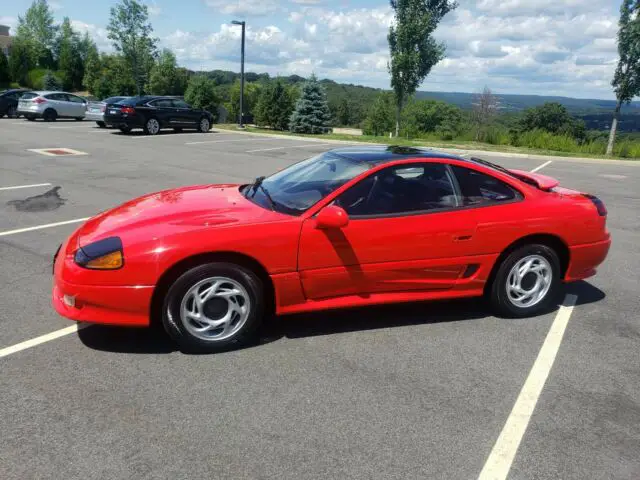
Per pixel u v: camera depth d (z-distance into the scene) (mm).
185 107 22094
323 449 2766
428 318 4484
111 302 3514
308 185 4230
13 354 3623
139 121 20484
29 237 6352
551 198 4566
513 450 2826
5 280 4953
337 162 4461
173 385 3311
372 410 3129
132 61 40812
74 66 65188
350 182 4031
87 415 2971
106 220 4059
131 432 2840
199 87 33719
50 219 7207
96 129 22391
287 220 3811
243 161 13828
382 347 3932
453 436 2918
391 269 4070
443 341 4070
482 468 2678
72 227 6836
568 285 5457
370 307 4660
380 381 3457
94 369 3467
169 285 3596
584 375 3643
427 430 2961
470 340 4102
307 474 2578
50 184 9680
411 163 4238
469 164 4387
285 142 19984
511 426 3033
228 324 3750
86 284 3490
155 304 3672
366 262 3986
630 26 18438
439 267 4211
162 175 11070
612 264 6219
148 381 3346
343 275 3961
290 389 3316
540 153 19172
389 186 4121
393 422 3020
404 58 24594
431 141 22812
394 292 4199
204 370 3506
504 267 4391
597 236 4656
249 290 3732
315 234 3818
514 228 4320
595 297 5129
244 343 3912
